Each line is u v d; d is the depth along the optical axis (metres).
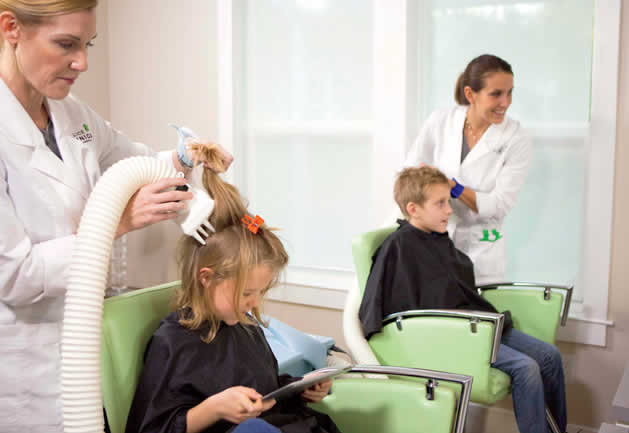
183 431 1.18
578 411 2.58
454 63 2.78
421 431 1.43
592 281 2.50
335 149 3.12
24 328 1.23
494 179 2.46
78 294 1.08
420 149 2.62
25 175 1.22
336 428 1.43
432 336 1.98
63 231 1.27
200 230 1.27
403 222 2.35
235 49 3.30
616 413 1.14
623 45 2.37
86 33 1.14
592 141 2.45
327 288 3.10
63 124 1.33
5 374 1.22
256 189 3.41
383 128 2.91
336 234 3.17
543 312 2.28
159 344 1.27
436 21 2.80
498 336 1.87
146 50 3.59
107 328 1.26
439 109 2.60
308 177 3.22
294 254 3.30
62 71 1.15
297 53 3.18
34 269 1.13
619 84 2.39
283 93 3.25
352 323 2.18
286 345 1.82
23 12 1.07
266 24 3.26
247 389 1.15
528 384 1.99
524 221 2.68
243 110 3.40
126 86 3.70
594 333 2.50
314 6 3.09
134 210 1.17
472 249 2.49
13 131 1.21
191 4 3.38
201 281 1.29
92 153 1.38
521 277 2.71
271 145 3.33
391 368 1.49
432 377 1.43
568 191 2.57
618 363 2.48
